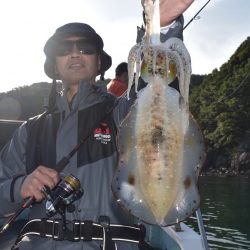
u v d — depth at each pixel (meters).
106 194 0.80
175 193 0.68
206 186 13.95
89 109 0.86
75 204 0.79
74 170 0.81
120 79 2.02
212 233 6.53
